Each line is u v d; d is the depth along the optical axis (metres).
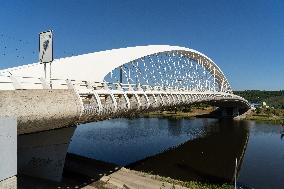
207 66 81.50
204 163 43.19
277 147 59.50
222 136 73.06
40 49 19.86
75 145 51.72
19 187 23.27
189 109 130.38
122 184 27.64
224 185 31.88
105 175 29.86
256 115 122.75
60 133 25.44
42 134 25.45
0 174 12.77
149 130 75.69
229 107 113.31
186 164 41.78
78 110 18.03
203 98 53.78
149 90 31.47
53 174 26.02
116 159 42.56
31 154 26.09
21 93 14.22
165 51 51.19
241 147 58.75
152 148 52.31
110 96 22.75
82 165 32.91
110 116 22.98
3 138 12.91
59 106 16.44
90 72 33.84
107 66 36.12
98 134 65.00
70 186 25.69
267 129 88.38
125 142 56.91
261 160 47.38
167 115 117.25
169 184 28.69
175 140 62.97
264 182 35.41
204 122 101.31
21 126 14.23
